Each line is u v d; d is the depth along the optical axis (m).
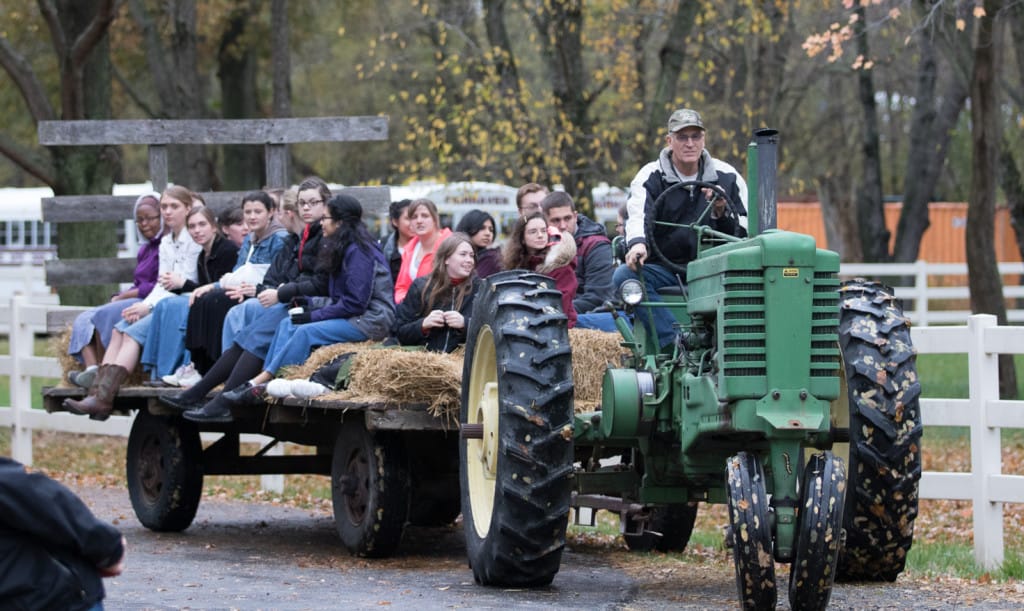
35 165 35.78
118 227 66.44
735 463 11.56
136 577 14.72
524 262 16.38
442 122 40.12
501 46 41.12
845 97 75.25
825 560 11.26
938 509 24.52
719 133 45.19
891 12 31.91
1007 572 15.98
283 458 20.00
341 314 17.23
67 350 20.34
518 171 40.31
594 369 14.83
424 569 15.60
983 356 17.16
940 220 76.44
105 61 37.31
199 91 52.44
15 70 35.81
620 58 43.75
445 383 14.96
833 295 11.55
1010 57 60.28
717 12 44.19
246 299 18.61
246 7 52.28
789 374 11.40
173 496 19.59
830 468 11.45
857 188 70.25
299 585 14.09
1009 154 48.88
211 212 20.34
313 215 17.95
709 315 12.27
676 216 13.98
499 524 13.05
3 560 7.35
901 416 13.12
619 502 15.23
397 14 57.12
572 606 12.53
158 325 19.03
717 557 17.41
